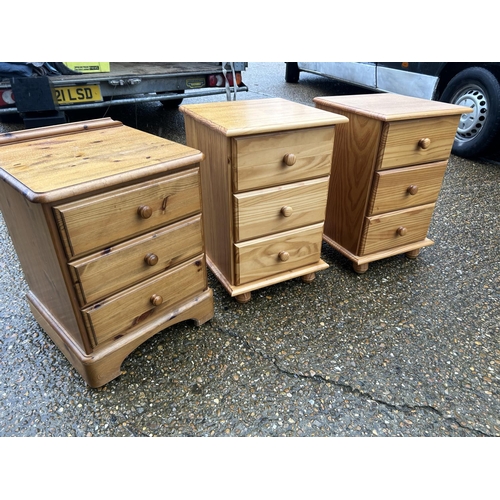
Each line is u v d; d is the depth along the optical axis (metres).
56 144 1.34
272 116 1.48
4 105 2.86
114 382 1.34
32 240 1.16
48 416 1.23
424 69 3.40
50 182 1.00
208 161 1.53
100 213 1.07
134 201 1.13
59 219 1.00
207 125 1.40
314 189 1.59
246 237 1.53
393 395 1.32
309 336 1.55
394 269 1.96
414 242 1.98
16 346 1.46
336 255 2.08
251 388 1.33
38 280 1.31
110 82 2.89
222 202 1.50
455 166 3.19
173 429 1.21
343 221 1.91
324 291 1.80
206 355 1.45
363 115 1.61
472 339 1.54
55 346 1.47
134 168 1.11
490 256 2.07
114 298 1.22
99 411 1.25
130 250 1.19
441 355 1.47
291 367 1.41
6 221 1.31
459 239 2.22
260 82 5.83
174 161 1.17
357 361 1.44
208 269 1.94
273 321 1.62
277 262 1.68
